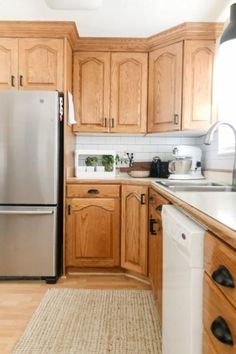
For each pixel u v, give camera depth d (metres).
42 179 2.57
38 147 2.57
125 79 2.96
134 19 2.52
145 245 2.54
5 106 2.55
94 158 2.99
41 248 2.60
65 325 1.92
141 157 3.29
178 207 1.31
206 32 2.63
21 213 2.54
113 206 2.74
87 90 2.97
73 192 2.73
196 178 2.80
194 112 2.69
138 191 2.59
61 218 2.72
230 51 2.47
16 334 1.81
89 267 2.81
